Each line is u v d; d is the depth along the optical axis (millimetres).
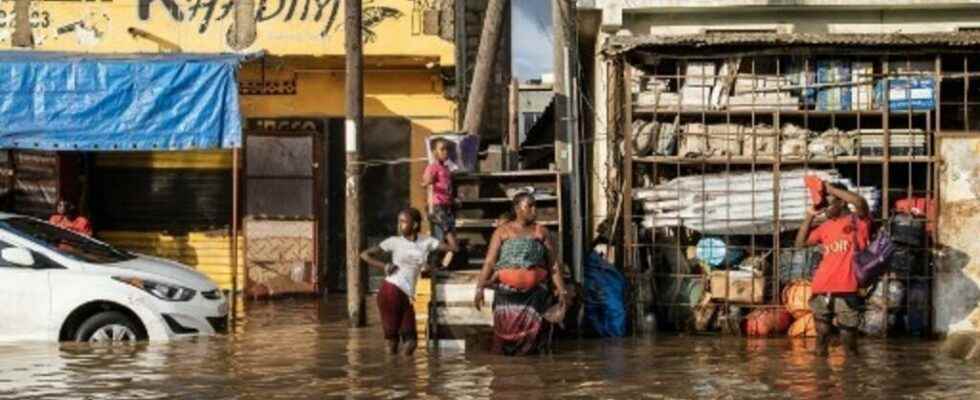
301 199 20547
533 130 24000
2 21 19922
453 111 20391
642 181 16594
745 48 16172
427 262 14352
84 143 17766
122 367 12664
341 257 20656
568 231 15906
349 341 14820
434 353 13914
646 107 16359
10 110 17672
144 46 19922
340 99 20531
